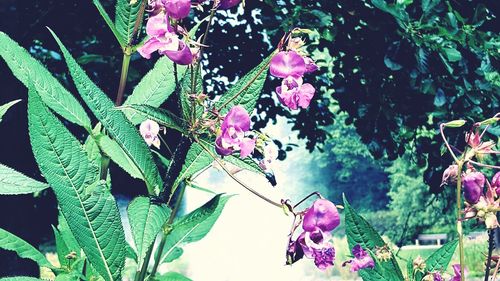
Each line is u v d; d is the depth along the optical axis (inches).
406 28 257.3
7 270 248.4
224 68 398.6
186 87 59.6
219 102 60.1
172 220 61.1
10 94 289.7
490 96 293.6
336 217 56.3
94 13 351.3
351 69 334.6
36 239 295.3
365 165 2154.3
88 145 63.0
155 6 59.4
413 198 1389.0
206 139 59.7
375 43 298.0
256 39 389.4
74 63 50.5
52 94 58.1
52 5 340.8
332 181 2240.4
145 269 58.7
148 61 326.3
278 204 57.6
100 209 49.7
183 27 60.9
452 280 72.9
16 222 281.3
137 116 64.2
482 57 276.2
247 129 58.7
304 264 1009.5
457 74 279.6
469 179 68.4
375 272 64.0
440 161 314.8
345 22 302.5
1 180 48.5
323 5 294.4
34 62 57.1
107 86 334.0
